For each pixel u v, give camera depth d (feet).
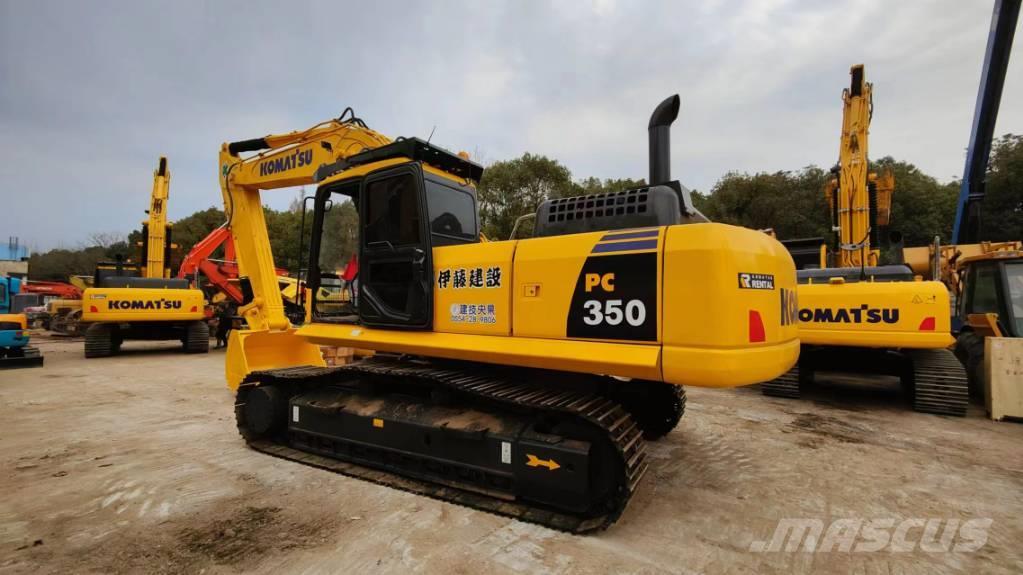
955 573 8.85
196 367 33.14
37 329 74.38
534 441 10.80
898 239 29.60
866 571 8.89
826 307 21.88
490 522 10.57
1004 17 37.73
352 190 15.05
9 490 12.27
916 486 12.76
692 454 15.25
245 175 22.67
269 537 9.92
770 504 11.69
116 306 37.06
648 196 11.44
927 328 20.07
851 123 38.73
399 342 12.84
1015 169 94.02
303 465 14.14
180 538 9.89
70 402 22.18
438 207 13.37
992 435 17.33
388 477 12.85
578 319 10.41
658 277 9.64
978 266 23.98
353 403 13.99
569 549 9.50
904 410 21.16
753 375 9.37
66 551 9.39
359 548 9.48
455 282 12.11
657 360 9.48
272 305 22.74
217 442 16.29
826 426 18.52
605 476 10.28
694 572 8.77
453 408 12.54
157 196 48.47
